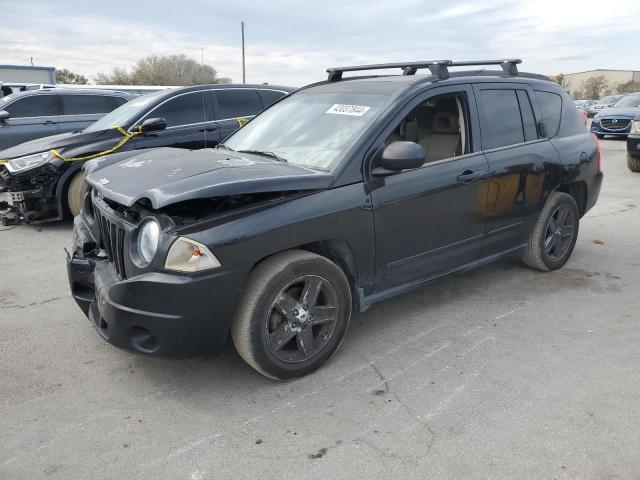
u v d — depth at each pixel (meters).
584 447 2.55
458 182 3.78
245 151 3.87
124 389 3.12
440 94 3.82
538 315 4.06
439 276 3.93
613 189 9.23
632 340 3.64
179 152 3.82
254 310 2.90
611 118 17.91
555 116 4.75
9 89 14.51
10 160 6.67
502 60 4.44
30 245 6.20
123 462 2.50
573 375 3.20
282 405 2.94
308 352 3.19
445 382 3.15
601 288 4.59
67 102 10.26
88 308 3.49
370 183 3.32
